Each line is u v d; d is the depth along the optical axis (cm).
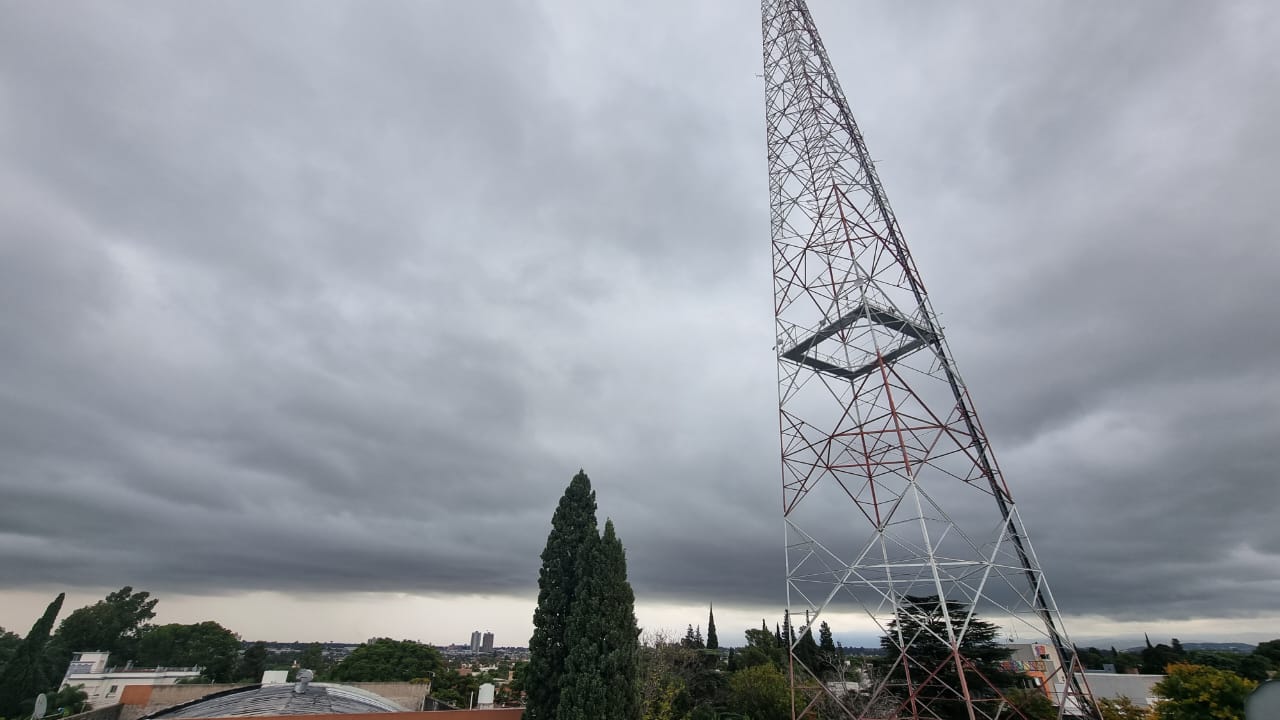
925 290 3114
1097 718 2283
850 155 3372
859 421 2741
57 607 6912
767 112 3925
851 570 2469
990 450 2706
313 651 11806
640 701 3067
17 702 6331
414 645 8906
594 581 3136
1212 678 2734
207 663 9169
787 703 4825
